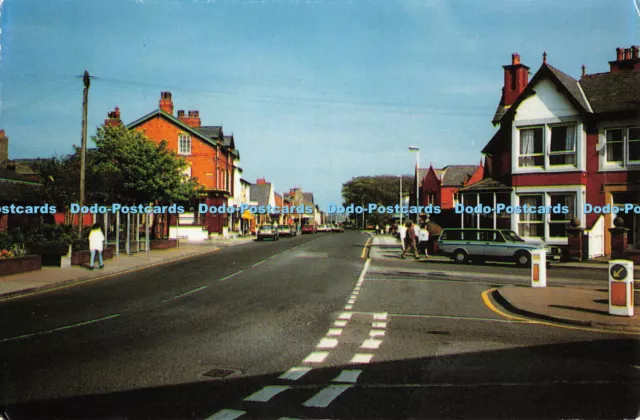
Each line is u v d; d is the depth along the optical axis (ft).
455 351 27.32
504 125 95.86
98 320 35.63
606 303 41.37
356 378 22.44
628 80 90.22
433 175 226.99
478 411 18.47
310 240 171.42
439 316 37.76
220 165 166.20
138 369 23.71
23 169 144.36
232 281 58.70
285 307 41.29
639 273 67.31
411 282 58.29
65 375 22.74
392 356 26.21
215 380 22.06
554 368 24.12
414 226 105.40
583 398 19.89
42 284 52.16
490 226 97.60
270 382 21.84
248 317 36.91
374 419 17.69
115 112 158.40
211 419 17.65
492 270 72.64
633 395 20.25
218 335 30.99
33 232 76.43
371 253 105.50
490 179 101.14
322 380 22.13
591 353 26.99
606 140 86.38
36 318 36.35
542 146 90.63
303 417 17.87
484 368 24.06
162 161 109.60
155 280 59.57
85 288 52.65
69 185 87.86
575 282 58.90
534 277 51.90
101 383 21.65
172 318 36.47
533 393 20.47
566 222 88.48
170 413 18.21
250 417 17.85
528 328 33.63
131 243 111.75
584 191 87.45
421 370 23.71
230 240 157.48
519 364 24.79
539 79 90.58
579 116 87.20
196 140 160.35
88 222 121.29
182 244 135.33
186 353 26.63
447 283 57.57
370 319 36.37
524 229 91.81
